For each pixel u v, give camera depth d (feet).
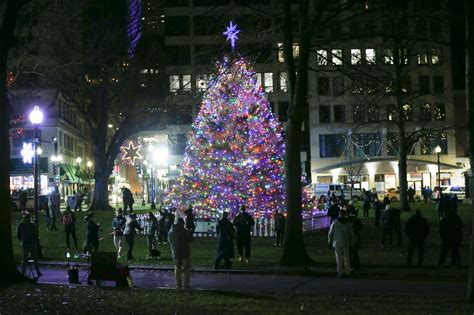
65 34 112.16
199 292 45.29
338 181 255.09
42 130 222.69
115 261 49.29
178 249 49.70
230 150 93.71
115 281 50.52
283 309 36.76
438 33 79.00
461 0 59.72
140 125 156.46
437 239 89.10
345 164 252.21
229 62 78.69
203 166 95.20
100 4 129.90
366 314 33.88
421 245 62.90
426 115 188.34
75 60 117.08
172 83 159.33
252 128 93.91
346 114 242.17
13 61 97.60
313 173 254.68
